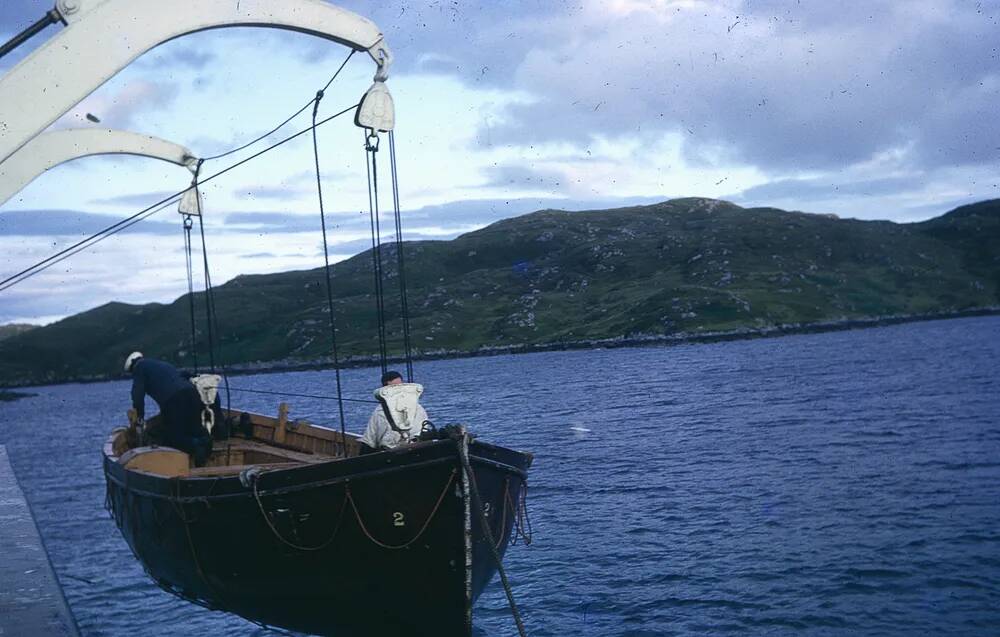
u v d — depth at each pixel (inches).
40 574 436.1
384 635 468.8
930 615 584.1
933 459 1119.0
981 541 729.0
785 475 1079.0
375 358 6894.7
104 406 5388.8
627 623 612.7
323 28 481.4
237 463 677.3
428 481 418.3
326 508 431.8
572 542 824.3
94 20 400.5
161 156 724.7
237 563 470.0
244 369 7455.7
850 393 2119.8
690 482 1077.1
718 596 647.8
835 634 565.9
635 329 6904.5
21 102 385.1
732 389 2472.9
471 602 443.8
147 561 567.5
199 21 433.1
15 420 4557.1
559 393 2807.6
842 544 748.6
